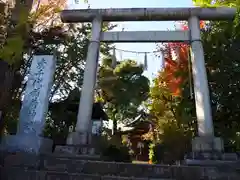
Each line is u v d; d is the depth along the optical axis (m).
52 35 16.44
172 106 16.94
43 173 6.36
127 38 10.46
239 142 13.85
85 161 6.79
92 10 10.95
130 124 29.94
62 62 18.92
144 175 6.57
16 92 15.32
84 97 9.62
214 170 6.58
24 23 10.46
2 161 6.91
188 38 10.25
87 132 9.09
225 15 10.36
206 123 8.73
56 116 18.05
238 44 14.73
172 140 14.64
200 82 9.36
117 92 26.47
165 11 10.56
